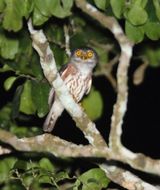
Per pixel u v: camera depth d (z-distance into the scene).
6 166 12.15
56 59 12.78
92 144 9.95
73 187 10.98
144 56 16.20
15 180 12.39
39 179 11.27
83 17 14.56
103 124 20.56
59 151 9.21
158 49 16.12
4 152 11.18
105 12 11.32
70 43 14.26
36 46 9.97
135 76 16.36
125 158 8.78
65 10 9.87
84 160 12.14
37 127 14.38
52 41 13.16
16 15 9.73
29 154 12.18
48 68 10.05
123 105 8.58
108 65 16.16
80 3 9.75
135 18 9.85
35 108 12.59
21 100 12.55
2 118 14.77
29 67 12.70
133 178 10.75
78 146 9.28
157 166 8.73
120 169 10.78
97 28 14.97
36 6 9.78
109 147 8.85
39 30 10.05
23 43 12.59
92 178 10.91
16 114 12.82
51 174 11.26
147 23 10.33
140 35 10.15
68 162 12.44
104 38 15.37
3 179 11.93
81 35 14.36
